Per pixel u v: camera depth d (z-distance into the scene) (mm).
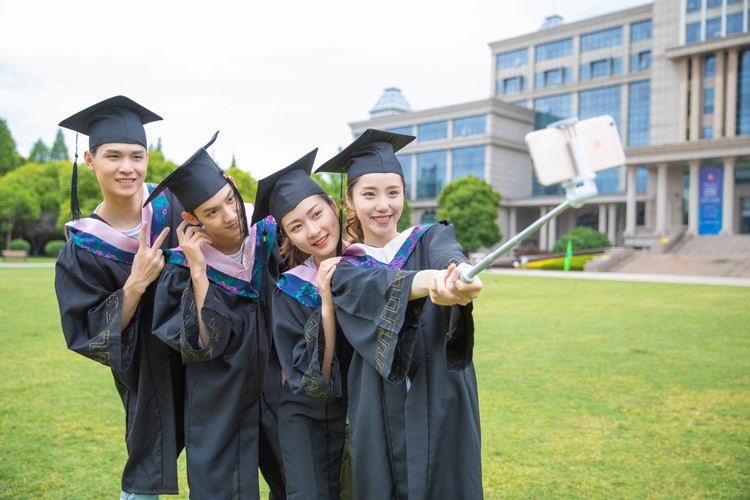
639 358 8016
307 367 2410
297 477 2465
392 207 2398
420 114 63906
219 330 2463
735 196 45219
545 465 4191
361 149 2451
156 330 2473
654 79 47906
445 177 62344
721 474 4035
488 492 3748
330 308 2385
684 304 15367
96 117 2598
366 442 2279
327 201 2549
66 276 2555
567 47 60375
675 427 5039
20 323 10766
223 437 2551
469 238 47375
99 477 3938
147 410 2623
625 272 37250
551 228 61000
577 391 6230
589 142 1409
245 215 2670
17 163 61562
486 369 7305
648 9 54719
